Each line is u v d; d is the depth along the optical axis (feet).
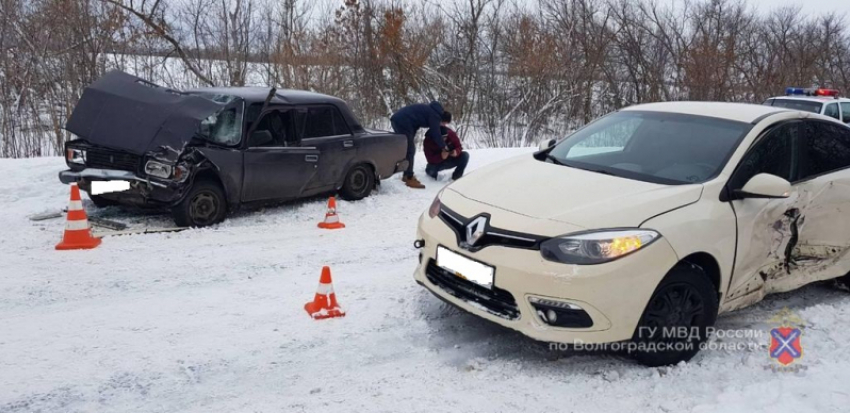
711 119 16.71
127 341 14.17
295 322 15.49
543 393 12.59
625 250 12.59
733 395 12.19
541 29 76.43
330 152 27.02
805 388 12.31
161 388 12.34
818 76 94.68
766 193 13.99
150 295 16.98
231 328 15.05
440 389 12.66
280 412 11.69
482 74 72.84
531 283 12.60
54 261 19.07
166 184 21.95
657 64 83.20
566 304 12.41
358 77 66.59
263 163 24.47
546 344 14.75
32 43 48.60
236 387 12.53
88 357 13.37
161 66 53.52
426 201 29.76
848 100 50.90
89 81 49.26
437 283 14.64
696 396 12.57
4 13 48.21
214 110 22.45
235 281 18.34
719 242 13.78
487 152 43.65
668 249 12.94
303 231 23.89
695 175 14.98
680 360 13.75
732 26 86.22
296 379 12.92
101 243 20.93
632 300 12.64
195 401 11.98
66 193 26.63
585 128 18.89
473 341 14.85
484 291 13.53
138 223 23.45
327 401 12.13
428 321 15.81
